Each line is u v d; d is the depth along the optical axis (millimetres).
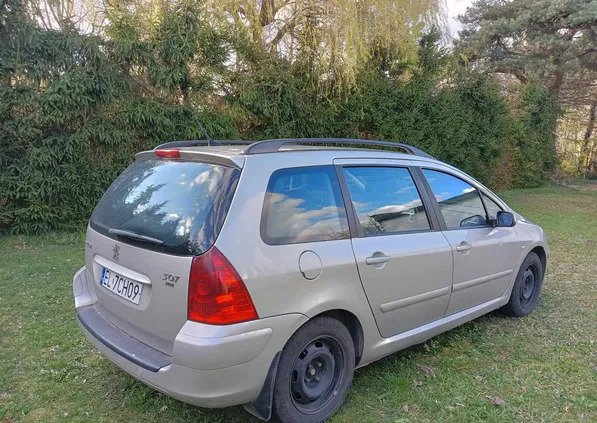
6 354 3779
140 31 8953
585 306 5238
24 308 4773
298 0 10703
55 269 6211
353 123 12273
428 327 3676
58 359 3717
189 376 2414
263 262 2590
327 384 3006
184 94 9492
